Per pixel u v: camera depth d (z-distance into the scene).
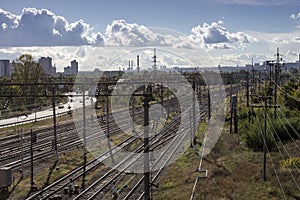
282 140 36.97
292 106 46.84
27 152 33.31
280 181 24.08
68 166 29.03
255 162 29.39
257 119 38.44
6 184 23.30
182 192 22.41
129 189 23.06
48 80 39.25
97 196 21.73
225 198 21.16
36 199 21.34
